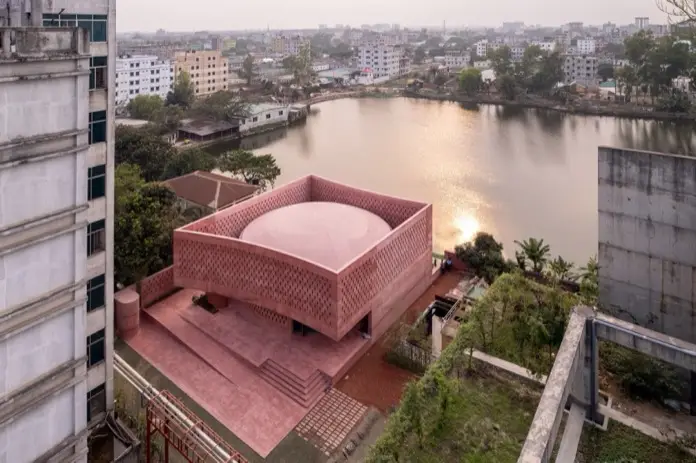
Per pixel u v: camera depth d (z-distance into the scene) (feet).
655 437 52.70
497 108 367.45
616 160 63.26
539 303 70.95
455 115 340.39
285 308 75.15
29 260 37.60
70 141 39.22
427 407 57.41
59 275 39.91
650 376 58.49
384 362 77.00
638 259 63.72
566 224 145.07
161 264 92.63
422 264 94.89
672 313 62.13
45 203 38.17
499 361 66.13
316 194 107.04
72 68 38.40
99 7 53.78
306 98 394.32
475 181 186.29
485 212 154.92
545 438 37.32
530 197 168.45
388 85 483.92
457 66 610.65
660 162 59.88
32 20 46.52
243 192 139.23
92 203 55.52
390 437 53.52
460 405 59.26
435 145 248.11
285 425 65.00
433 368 62.54
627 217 63.67
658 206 60.90
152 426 57.62
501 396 61.05
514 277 77.77
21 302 37.47
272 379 71.97
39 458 40.34
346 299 71.46
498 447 53.26
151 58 357.00
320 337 79.41
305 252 77.46
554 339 66.64
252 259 76.89
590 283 73.51
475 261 101.71
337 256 76.95
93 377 57.72
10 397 37.35
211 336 79.82
